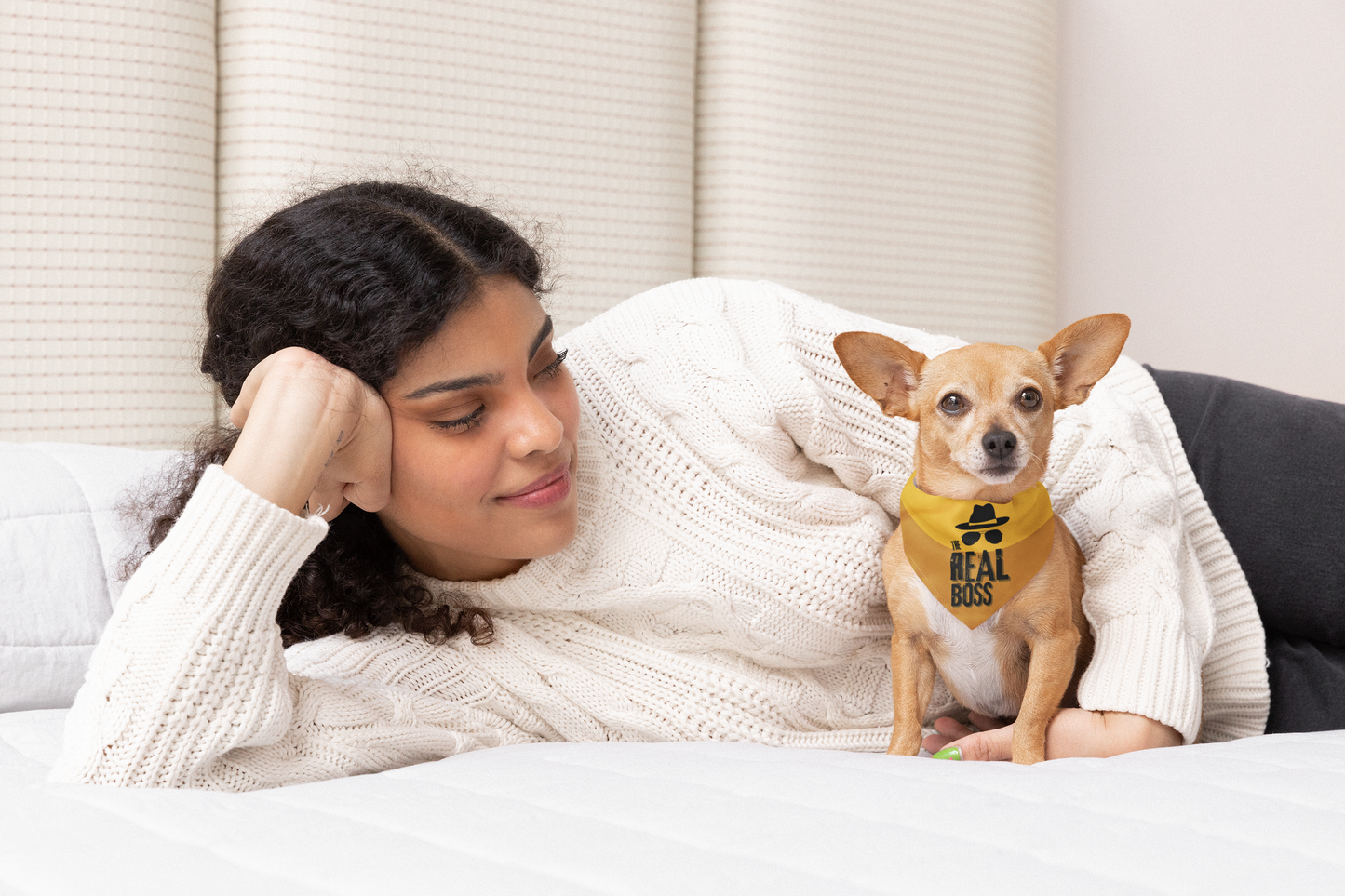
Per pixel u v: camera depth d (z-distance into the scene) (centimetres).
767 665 135
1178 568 134
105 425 213
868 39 280
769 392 132
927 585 124
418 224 113
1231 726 149
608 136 253
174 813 74
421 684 124
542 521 118
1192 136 337
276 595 106
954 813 72
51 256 208
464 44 238
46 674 145
